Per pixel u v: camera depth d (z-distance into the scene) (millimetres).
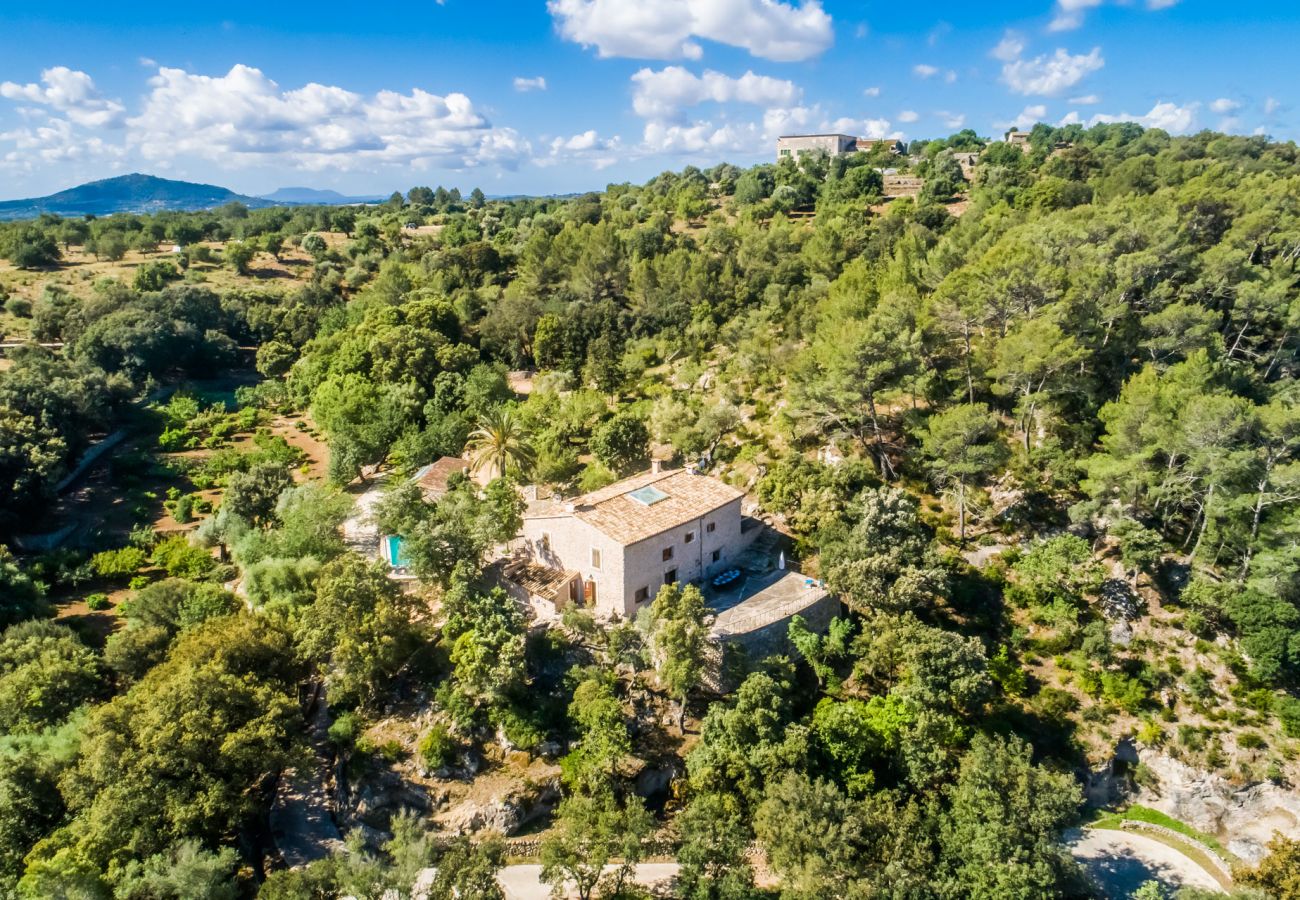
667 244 152375
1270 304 70688
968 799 41438
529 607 55219
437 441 85562
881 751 46219
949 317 69500
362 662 46656
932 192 153750
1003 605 59000
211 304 144000
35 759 43469
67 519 83500
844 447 71062
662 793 46594
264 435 106125
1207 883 44875
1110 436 61750
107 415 103188
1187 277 79312
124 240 179875
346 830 44000
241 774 42000
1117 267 73938
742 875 38188
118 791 38125
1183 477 57781
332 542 63844
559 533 56625
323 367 113125
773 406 80750
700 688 50750
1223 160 145625
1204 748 50531
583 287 136750
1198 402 55000
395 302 140500
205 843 40344
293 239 196875
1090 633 54656
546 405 90125
